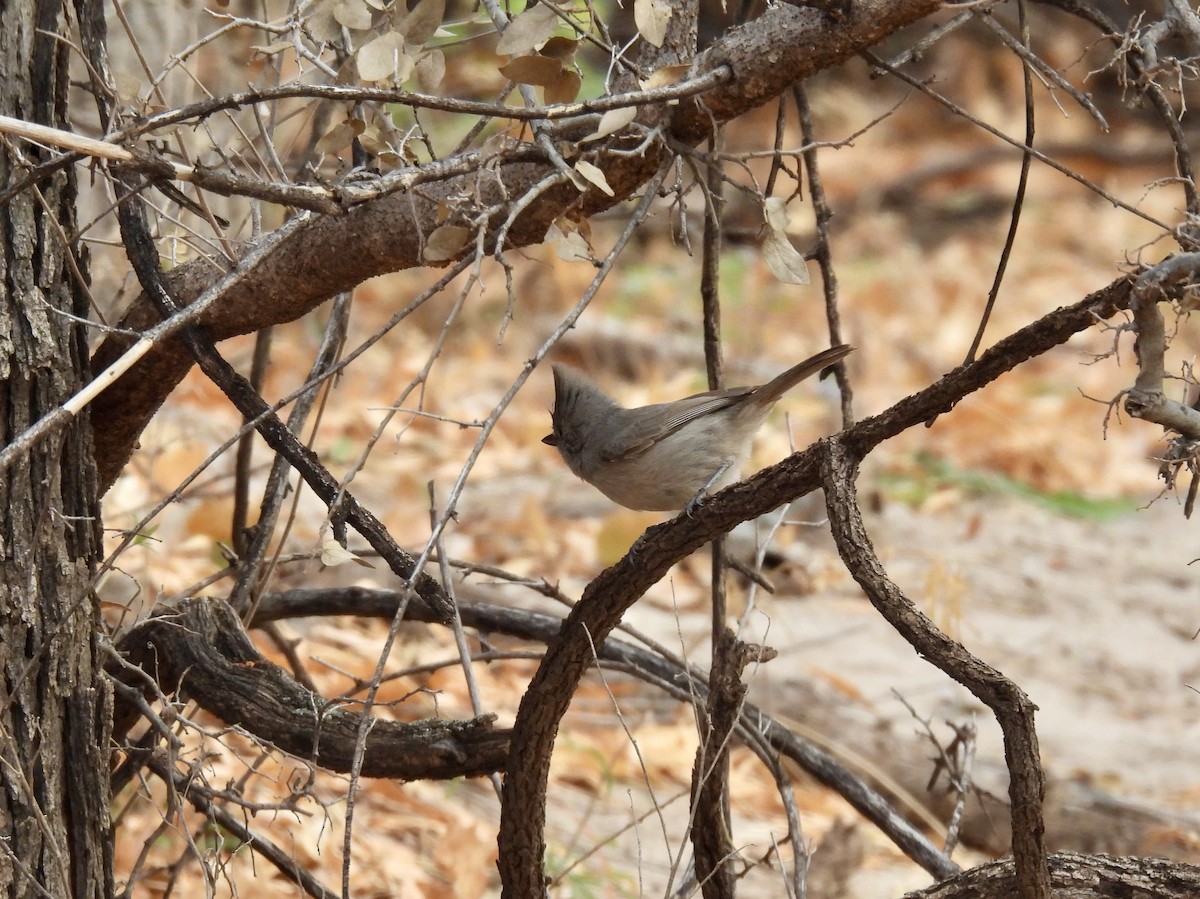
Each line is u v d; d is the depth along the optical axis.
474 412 20.00
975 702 13.59
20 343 6.04
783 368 23.42
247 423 6.03
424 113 19.25
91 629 6.30
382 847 10.01
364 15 6.55
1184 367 5.35
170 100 12.11
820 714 12.34
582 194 5.89
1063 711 13.77
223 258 6.90
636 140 6.33
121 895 6.81
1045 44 38.66
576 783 11.66
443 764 6.80
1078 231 33.53
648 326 24.98
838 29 6.05
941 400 5.59
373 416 19.11
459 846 9.97
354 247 6.50
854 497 5.59
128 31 6.77
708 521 6.12
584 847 10.50
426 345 23.16
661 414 9.38
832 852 10.46
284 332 21.72
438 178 5.89
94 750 6.27
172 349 6.80
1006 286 30.11
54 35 6.11
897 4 6.02
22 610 5.98
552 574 15.06
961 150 36.50
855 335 26.05
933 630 5.18
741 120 34.22
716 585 8.37
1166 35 7.13
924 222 34.50
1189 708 14.08
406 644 12.75
